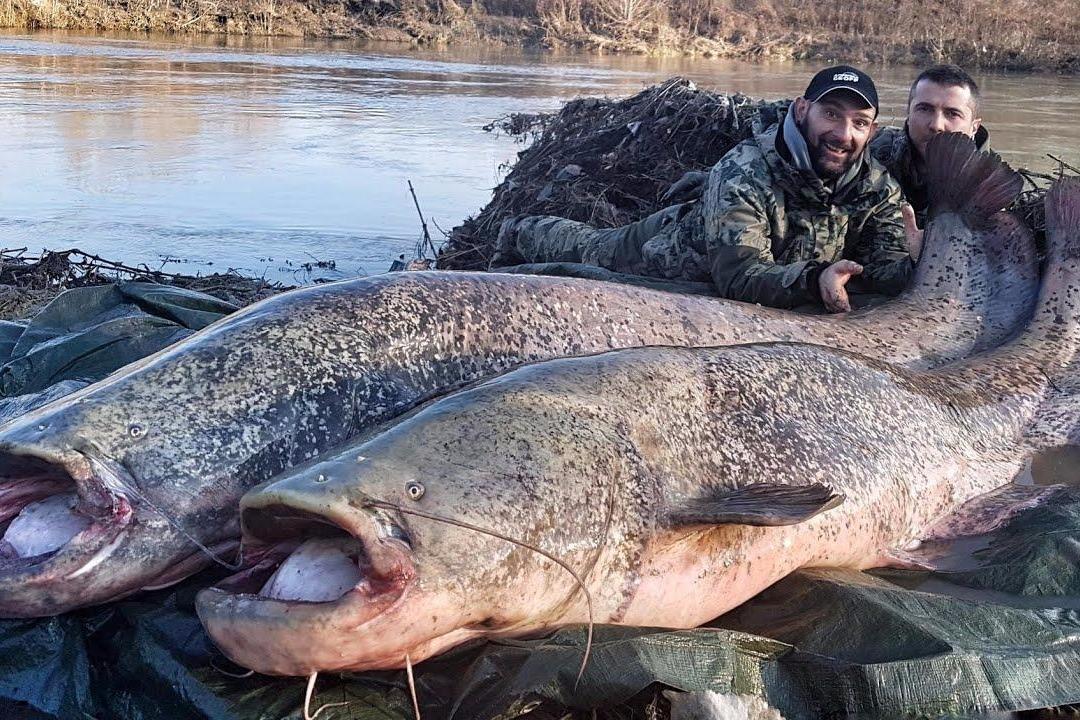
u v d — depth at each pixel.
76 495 1.83
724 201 3.02
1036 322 2.88
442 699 1.63
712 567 1.89
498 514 1.65
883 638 1.77
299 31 18.39
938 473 2.31
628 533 1.80
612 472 1.80
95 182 6.07
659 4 18.94
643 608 1.83
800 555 2.01
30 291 3.70
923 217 3.47
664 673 1.62
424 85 11.49
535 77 12.73
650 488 1.84
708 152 4.50
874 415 2.26
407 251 4.89
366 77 12.24
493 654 1.65
